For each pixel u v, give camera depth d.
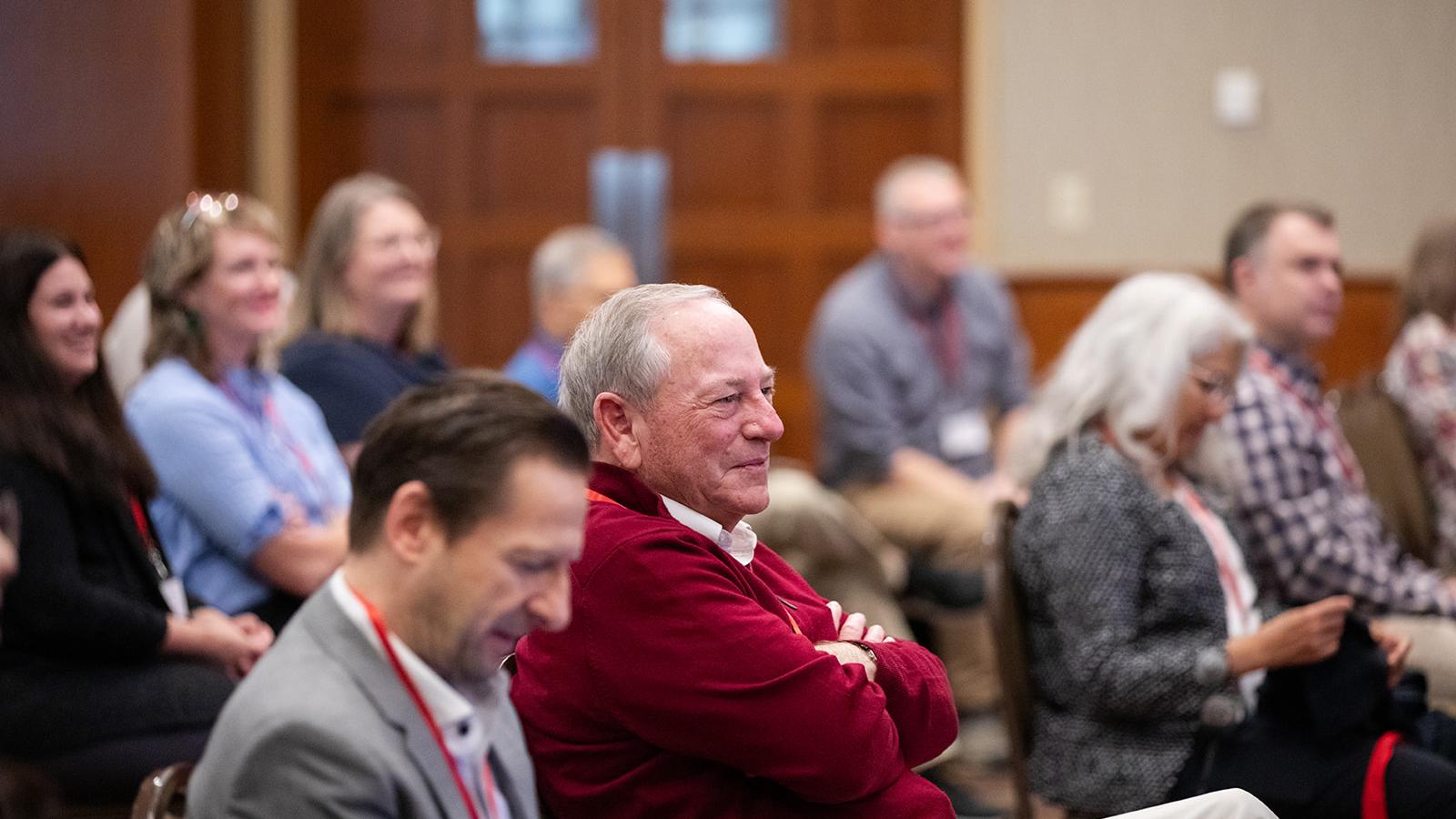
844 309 11.53
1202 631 5.72
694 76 14.63
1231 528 6.36
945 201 11.42
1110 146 14.40
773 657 4.07
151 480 6.25
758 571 4.73
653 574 4.10
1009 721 5.68
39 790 2.63
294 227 14.56
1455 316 8.66
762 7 14.62
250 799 3.21
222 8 13.70
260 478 6.70
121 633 5.78
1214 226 14.40
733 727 4.05
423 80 14.63
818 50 14.62
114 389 6.24
